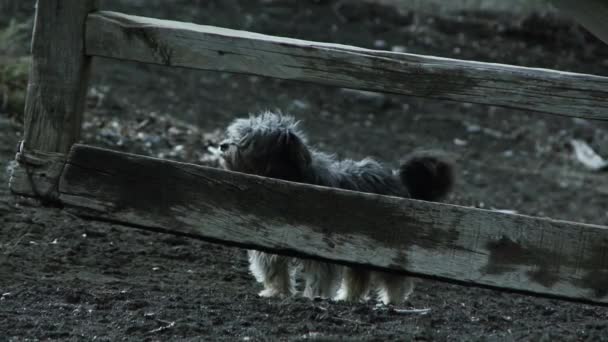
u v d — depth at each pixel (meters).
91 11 7.20
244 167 9.77
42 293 8.18
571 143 22.56
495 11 29.22
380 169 10.63
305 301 8.42
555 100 6.64
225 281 10.18
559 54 27.75
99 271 9.68
